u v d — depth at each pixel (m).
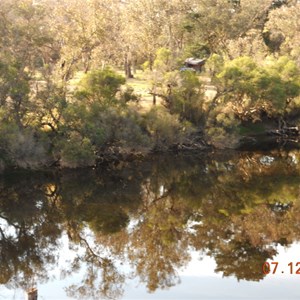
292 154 61.81
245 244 33.38
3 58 50.09
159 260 30.73
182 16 84.75
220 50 85.25
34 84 53.09
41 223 38.56
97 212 41.03
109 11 76.12
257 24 94.69
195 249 32.75
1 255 32.66
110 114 52.72
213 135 60.34
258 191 47.22
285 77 67.88
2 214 40.22
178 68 62.72
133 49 82.19
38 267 30.53
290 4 101.25
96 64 73.19
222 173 53.44
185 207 42.78
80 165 50.16
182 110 60.78
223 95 63.19
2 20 55.91
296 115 70.44
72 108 50.34
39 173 48.97
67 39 68.25
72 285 27.33
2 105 48.97
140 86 73.88
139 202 44.03
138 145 54.12
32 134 48.41
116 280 27.75
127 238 35.47
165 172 53.19
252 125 69.06
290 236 35.06
